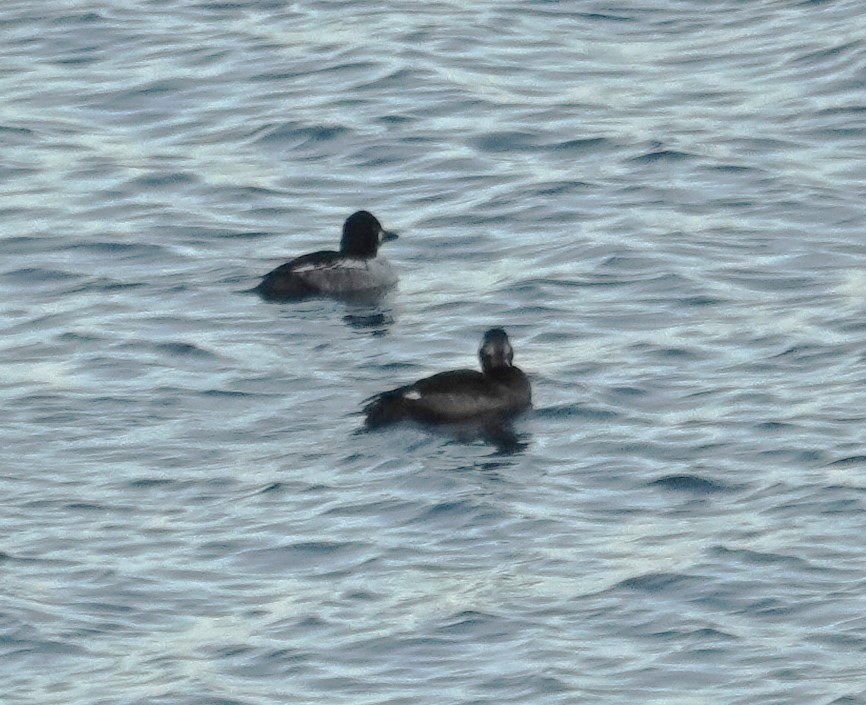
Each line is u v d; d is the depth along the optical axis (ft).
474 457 80.84
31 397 88.12
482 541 74.49
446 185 112.47
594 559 72.84
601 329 94.27
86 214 109.81
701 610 69.05
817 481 77.77
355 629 68.74
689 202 108.78
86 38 132.26
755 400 85.66
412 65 126.21
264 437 83.66
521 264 102.32
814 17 131.64
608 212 108.06
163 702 64.59
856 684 64.03
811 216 106.52
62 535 75.77
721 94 121.90
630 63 126.93
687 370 89.25
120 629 69.31
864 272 99.50
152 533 75.82
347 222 100.83
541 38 130.72
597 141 116.47
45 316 97.60
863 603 68.95
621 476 79.20
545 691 64.44
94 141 118.83
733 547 73.10
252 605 70.64
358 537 75.05
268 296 99.09
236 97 123.75
